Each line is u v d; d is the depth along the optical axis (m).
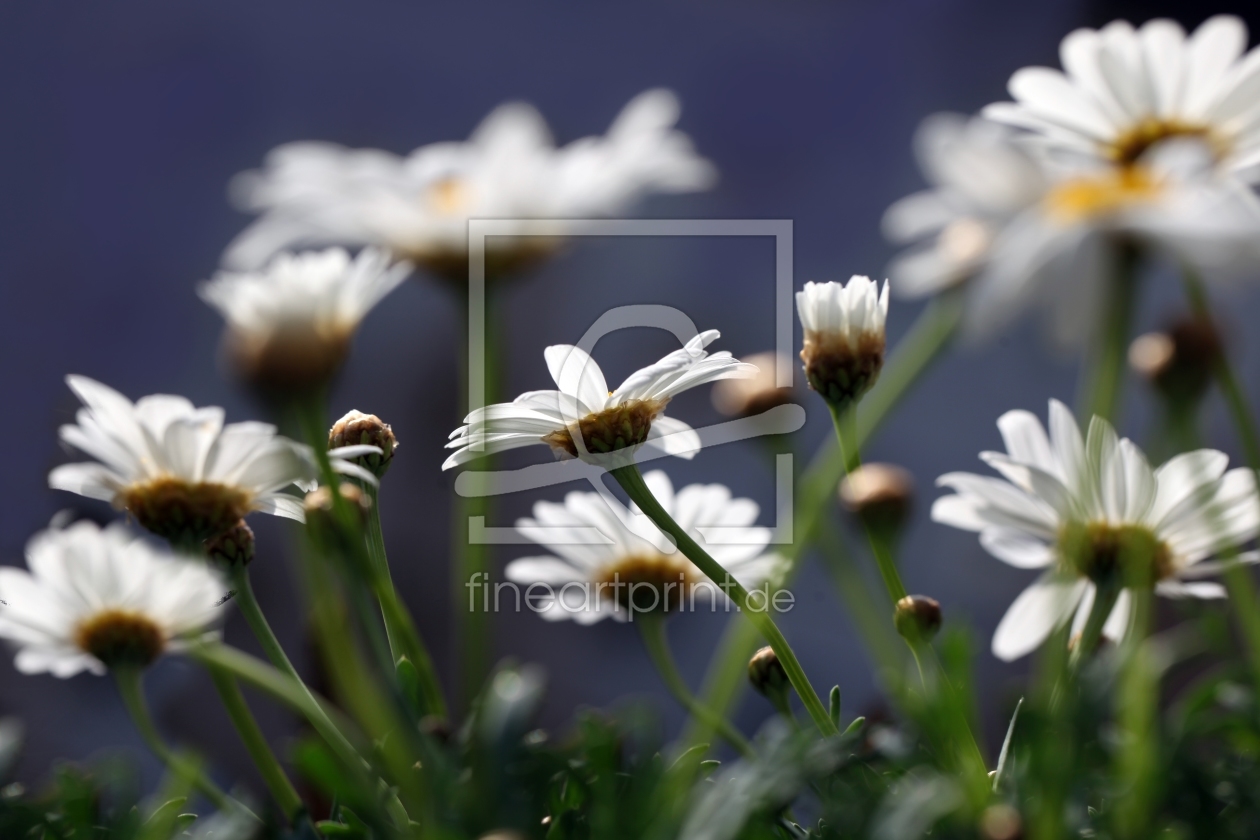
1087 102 0.63
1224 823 0.56
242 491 0.59
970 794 0.55
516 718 0.55
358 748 0.59
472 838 0.54
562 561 0.62
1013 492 0.59
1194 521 0.58
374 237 0.73
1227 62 0.63
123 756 0.59
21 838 0.57
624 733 0.56
